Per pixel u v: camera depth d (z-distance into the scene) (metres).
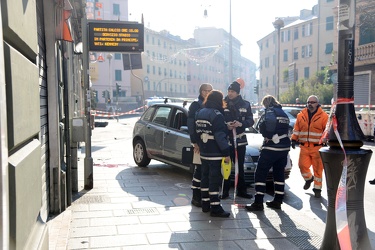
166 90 80.75
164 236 4.78
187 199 6.60
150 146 9.25
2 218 1.60
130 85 68.06
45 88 5.14
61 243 4.39
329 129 3.86
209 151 5.58
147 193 6.98
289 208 6.26
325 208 6.46
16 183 1.96
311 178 7.25
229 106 6.75
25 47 2.47
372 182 7.97
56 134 5.41
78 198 6.55
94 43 7.41
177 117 8.67
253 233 4.95
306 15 66.19
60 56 5.96
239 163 6.85
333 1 52.78
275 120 5.86
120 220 5.38
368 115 16.86
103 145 15.00
